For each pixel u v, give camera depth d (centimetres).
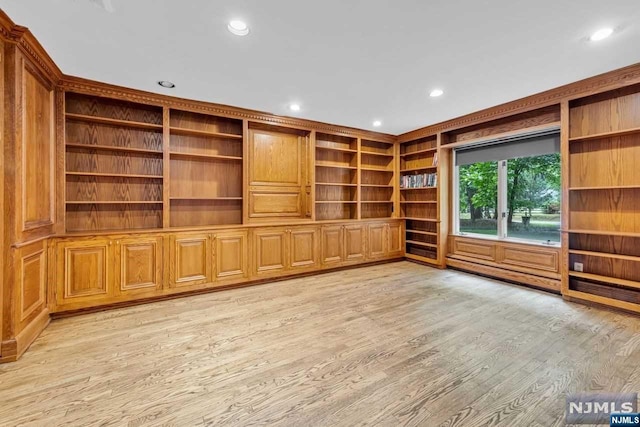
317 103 376
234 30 219
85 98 330
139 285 325
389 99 362
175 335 253
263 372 198
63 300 288
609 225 312
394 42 236
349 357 217
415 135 521
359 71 285
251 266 398
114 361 212
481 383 186
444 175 491
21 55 226
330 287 390
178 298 347
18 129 223
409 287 389
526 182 415
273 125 433
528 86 322
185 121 388
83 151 329
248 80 306
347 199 534
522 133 386
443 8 195
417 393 177
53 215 290
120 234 316
